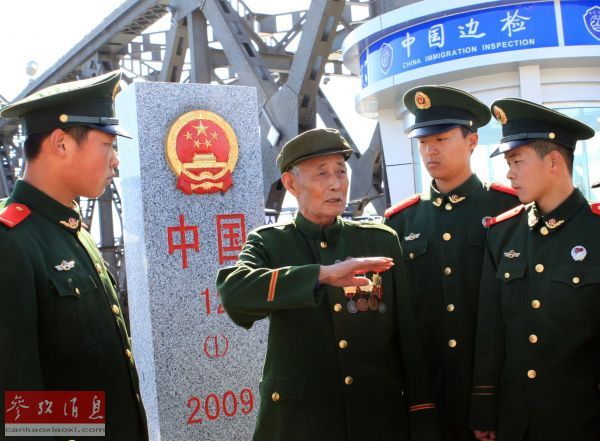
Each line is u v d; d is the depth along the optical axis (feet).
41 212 7.46
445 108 10.07
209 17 43.78
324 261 8.29
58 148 7.50
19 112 7.59
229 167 15.25
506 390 8.80
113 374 7.49
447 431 9.76
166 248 14.55
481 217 10.07
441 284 9.97
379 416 7.93
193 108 15.07
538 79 28.32
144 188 14.49
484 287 9.36
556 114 8.61
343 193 8.29
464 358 9.59
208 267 14.87
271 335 8.22
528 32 27.22
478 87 29.94
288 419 7.79
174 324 14.42
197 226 14.88
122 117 15.46
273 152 39.91
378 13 39.50
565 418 8.25
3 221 6.98
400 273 8.59
